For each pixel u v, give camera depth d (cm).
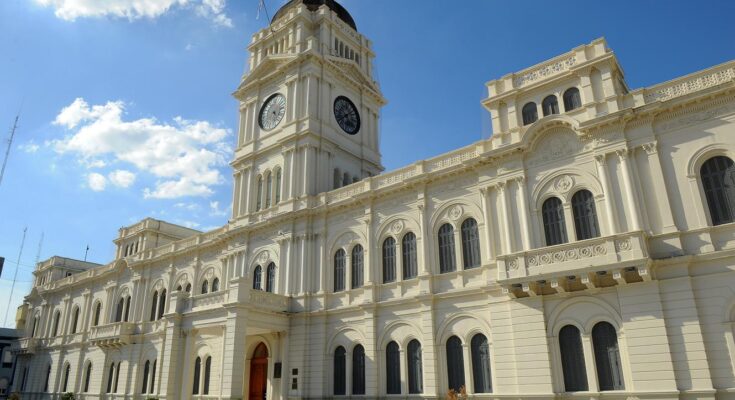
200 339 4394
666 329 2308
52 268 7269
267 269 4059
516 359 2677
